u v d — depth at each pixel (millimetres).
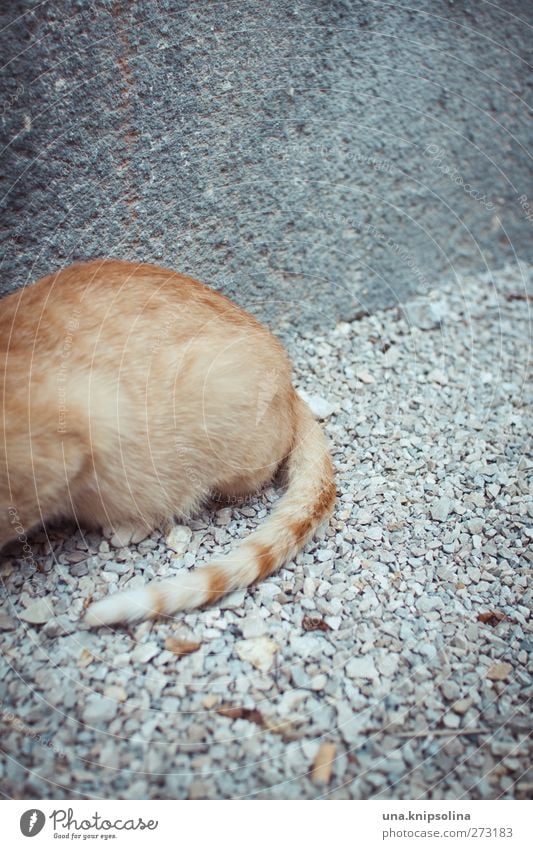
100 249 780
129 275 708
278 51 814
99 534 711
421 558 716
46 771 585
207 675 630
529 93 964
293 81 832
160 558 698
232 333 705
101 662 633
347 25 842
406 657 650
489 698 634
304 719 614
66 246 763
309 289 919
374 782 593
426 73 904
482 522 745
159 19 747
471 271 1029
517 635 670
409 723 619
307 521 703
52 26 704
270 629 657
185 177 804
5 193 723
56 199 747
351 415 837
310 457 737
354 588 688
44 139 726
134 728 604
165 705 615
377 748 606
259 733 606
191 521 729
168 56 761
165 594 650
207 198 823
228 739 603
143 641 646
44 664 629
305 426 754
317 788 588
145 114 767
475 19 905
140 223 794
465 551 723
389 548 721
